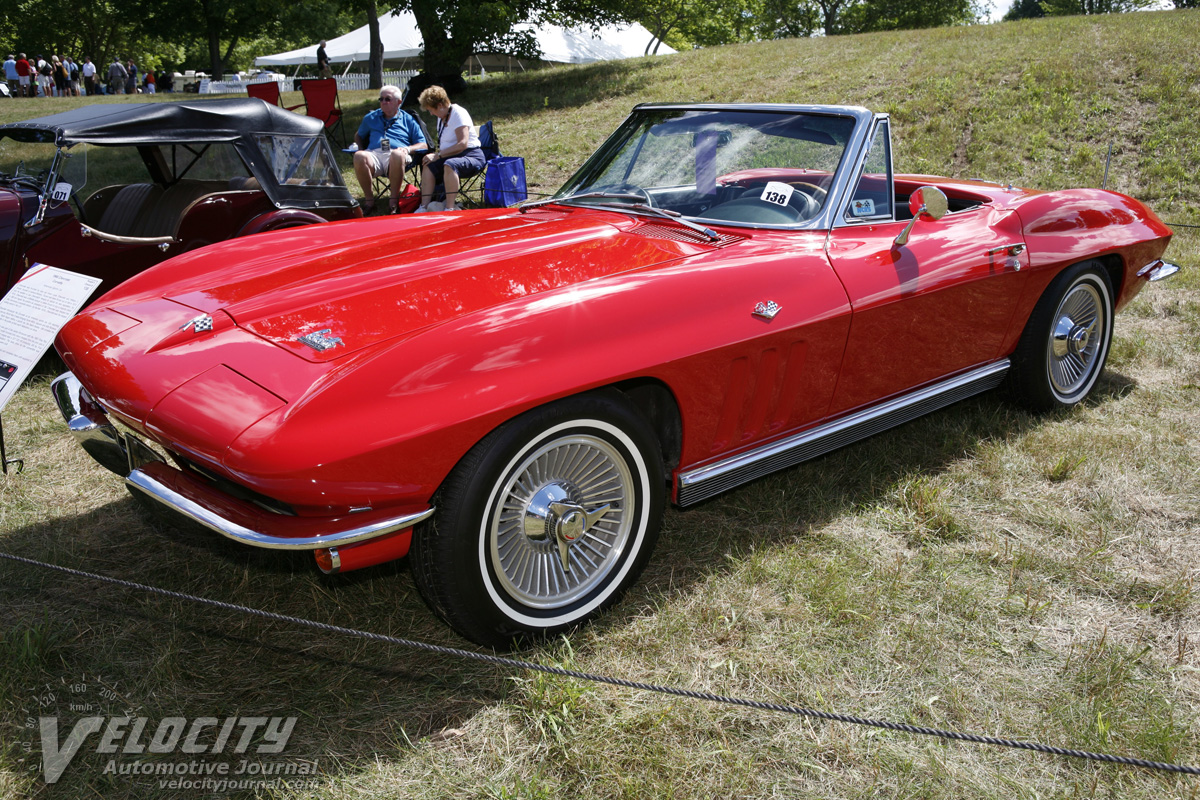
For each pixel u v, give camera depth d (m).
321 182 5.75
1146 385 4.18
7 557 2.21
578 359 2.12
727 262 2.57
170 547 2.82
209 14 33.59
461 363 1.98
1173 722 2.00
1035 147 9.82
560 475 2.25
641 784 1.82
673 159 3.26
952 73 12.59
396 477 1.90
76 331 2.47
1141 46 12.23
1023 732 2.00
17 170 4.84
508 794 1.79
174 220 5.32
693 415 2.43
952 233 3.18
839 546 2.78
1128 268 3.92
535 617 2.25
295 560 2.65
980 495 3.14
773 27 51.12
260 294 2.40
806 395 2.73
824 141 3.03
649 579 2.61
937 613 2.44
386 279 2.38
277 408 1.86
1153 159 9.28
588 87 15.54
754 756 1.91
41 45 45.41
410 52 25.67
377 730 2.00
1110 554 2.74
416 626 2.40
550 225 2.91
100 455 2.47
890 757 1.91
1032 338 3.57
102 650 2.29
